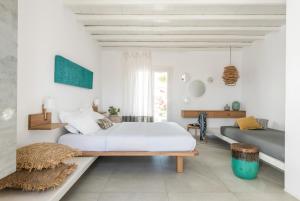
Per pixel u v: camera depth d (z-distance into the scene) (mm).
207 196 2367
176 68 6379
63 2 3287
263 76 5156
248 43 5617
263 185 2676
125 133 3223
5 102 1453
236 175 2977
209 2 3207
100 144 3006
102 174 3047
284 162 2719
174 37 4996
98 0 3252
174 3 3242
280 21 4090
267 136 3594
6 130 1464
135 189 2539
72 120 3141
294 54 2398
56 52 3123
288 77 2496
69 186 2035
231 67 5664
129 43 5562
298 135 2328
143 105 6238
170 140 3061
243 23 4262
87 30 4504
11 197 1709
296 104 2355
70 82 3572
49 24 2898
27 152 1981
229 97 6387
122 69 6309
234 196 2371
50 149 2098
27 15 2396
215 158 3893
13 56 1551
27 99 2430
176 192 2463
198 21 4137
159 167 3373
